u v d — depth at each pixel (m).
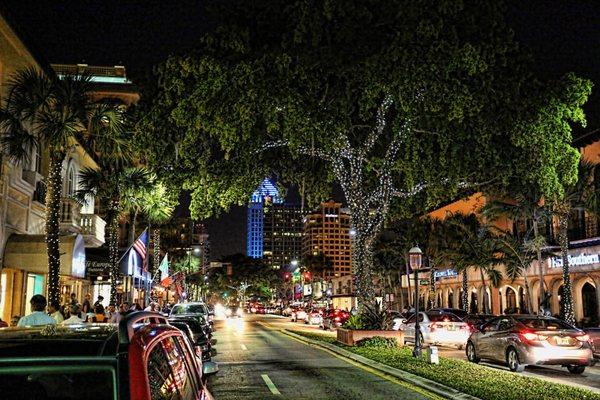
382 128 24.62
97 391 3.13
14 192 23.91
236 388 13.27
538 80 22.14
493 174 24.56
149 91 23.33
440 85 19.92
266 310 128.38
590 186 31.16
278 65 20.05
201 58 20.25
